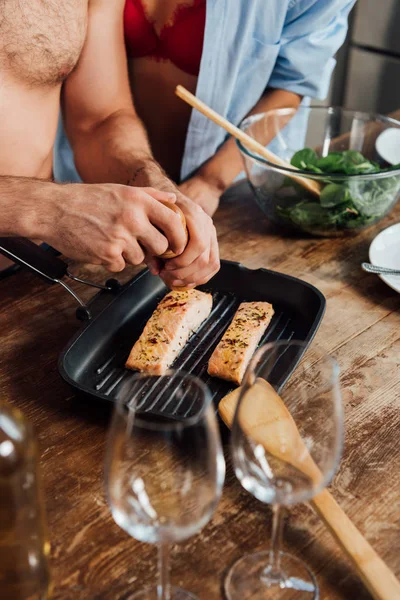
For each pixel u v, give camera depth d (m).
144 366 1.11
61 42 1.56
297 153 1.56
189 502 0.67
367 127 1.69
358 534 0.80
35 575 0.68
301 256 1.49
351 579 0.78
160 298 1.34
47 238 1.15
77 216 1.12
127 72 1.82
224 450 0.97
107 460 0.68
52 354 1.18
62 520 0.86
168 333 1.16
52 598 0.76
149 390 1.05
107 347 1.20
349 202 1.45
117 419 0.67
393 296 1.34
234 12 1.72
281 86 1.97
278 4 1.74
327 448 0.72
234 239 1.56
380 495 0.89
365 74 3.52
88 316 1.21
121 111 1.74
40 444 0.98
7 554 0.67
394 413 1.03
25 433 0.67
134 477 0.68
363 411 1.04
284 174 1.44
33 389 1.09
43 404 1.06
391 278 1.35
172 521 0.66
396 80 3.40
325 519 0.82
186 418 0.91
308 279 1.40
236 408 0.73
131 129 1.68
